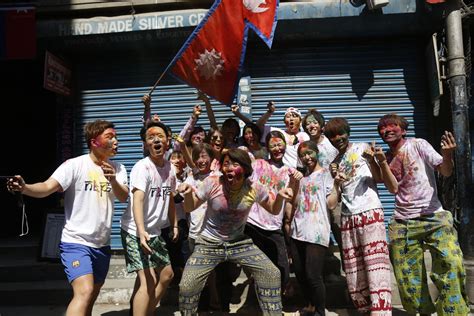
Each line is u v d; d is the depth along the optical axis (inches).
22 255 221.3
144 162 136.7
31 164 292.8
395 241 143.6
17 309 177.9
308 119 167.2
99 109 235.9
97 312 169.5
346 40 227.0
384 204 219.5
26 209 290.2
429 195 138.3
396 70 225.0
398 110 223.9
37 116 291.6
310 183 148.4
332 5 209.0
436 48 201.2
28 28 213.5
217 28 173.6
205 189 128.7
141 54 233.6
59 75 223.1
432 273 138.6
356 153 144.0
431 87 212.1
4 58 213.9
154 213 136.6
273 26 174.1
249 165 126.8
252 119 227.9
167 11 218.8
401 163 141.6
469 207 177.9
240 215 129.3
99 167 131.5
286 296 170.1
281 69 228.5
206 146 154.8
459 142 181.5
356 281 141.4
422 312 140.8
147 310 134.3
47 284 190.1
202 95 179.8
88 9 222.4
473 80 223.8
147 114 176.4
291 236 151.3
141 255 135.0
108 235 131.1
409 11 205.0
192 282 126.3
